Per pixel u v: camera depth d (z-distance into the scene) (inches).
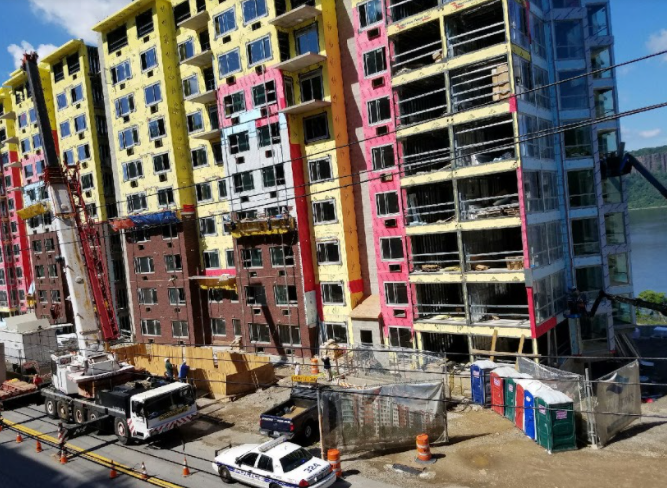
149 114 1705.2
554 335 1123.9
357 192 1370.6
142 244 1781.5
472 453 764.0
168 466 815.1
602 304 1181.7
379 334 1285.7
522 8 1069.1
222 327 1638.8
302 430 847.7
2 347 1269.7
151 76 1679.4
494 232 1250.0
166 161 1675.7
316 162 1374.3
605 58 1240.8
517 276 1021.8
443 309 1274.6
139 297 1812.3
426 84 1204.5
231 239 1592.0
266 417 861.2
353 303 1343.5
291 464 689.6
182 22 1555.1
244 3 1424.7
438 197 1310.3
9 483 803.4
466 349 1290.6
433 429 818.2
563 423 743.1
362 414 802.2
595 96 1241.4
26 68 1029.8
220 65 1503.4
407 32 1168.2
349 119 1359.5
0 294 2608.3
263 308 1476.4
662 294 2428.6
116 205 1985.7
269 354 1475.1
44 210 2150.6
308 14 1310.3
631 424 816.9
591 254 1192.2
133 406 885.2
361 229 1370.6
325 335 1398.9
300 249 1379.2
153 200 1736.0
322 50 1318.9
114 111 1824.6
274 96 1395.2
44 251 2234.3
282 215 1387.8
